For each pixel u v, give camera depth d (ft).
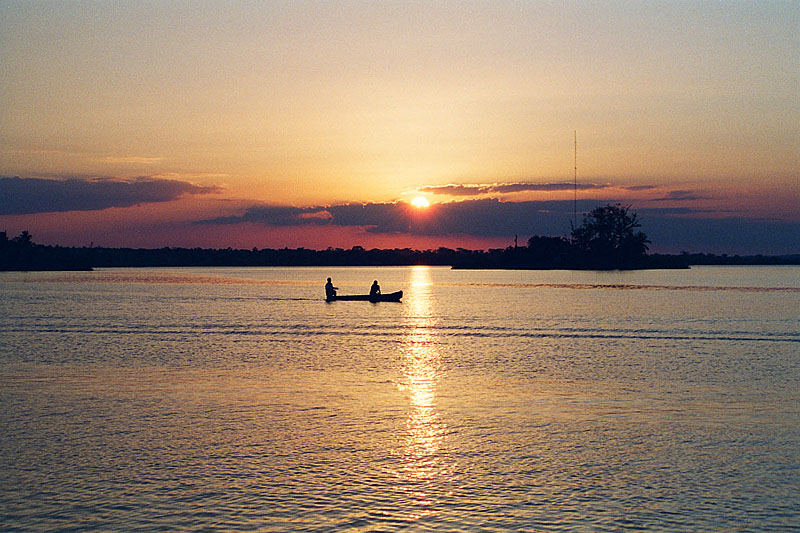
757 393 103.45
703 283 536.01
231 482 66.28
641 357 139.03
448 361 133.69
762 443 77.77
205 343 159.84
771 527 56.80
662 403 96.99
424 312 246.47
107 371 121.49
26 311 248.52
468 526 57.41
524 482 66.44
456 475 68.33
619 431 82.74
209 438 79.77
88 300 314.96
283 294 375.04
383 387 108.27
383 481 66.74
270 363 130.72
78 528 56.80
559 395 102.42
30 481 66.23
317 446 77.05
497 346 155.63
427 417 89.40
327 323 205.46
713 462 71.56
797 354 142.61
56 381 112.16
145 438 79.66
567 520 58.39
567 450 75.66
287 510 60.29
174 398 100.07
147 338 168.96
